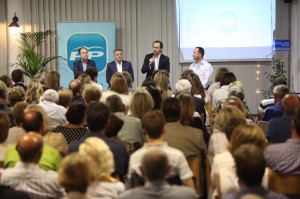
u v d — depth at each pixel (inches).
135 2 448.5
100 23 436.5
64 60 437.4
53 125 220.7
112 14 449.4
